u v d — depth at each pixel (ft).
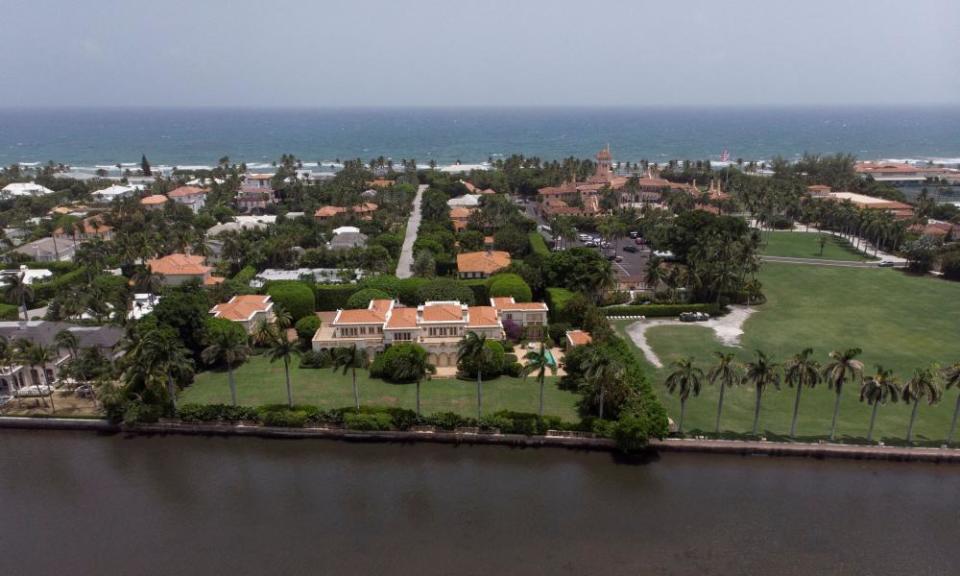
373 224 641.40
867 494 236.43
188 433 280.72
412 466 257.34
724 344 371.76
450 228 643.86
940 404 295.89
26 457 262.47
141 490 240.73
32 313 415.64
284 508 229.86
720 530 216.95
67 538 213.66
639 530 216.74
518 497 235.81
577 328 381.19
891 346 366.02
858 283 501.56
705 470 251.60
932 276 522.47
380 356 330.13
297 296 399.03
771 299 463.42
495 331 349.20
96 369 296.10
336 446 271.69
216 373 330.13
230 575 196.13
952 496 235.20
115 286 432.66
